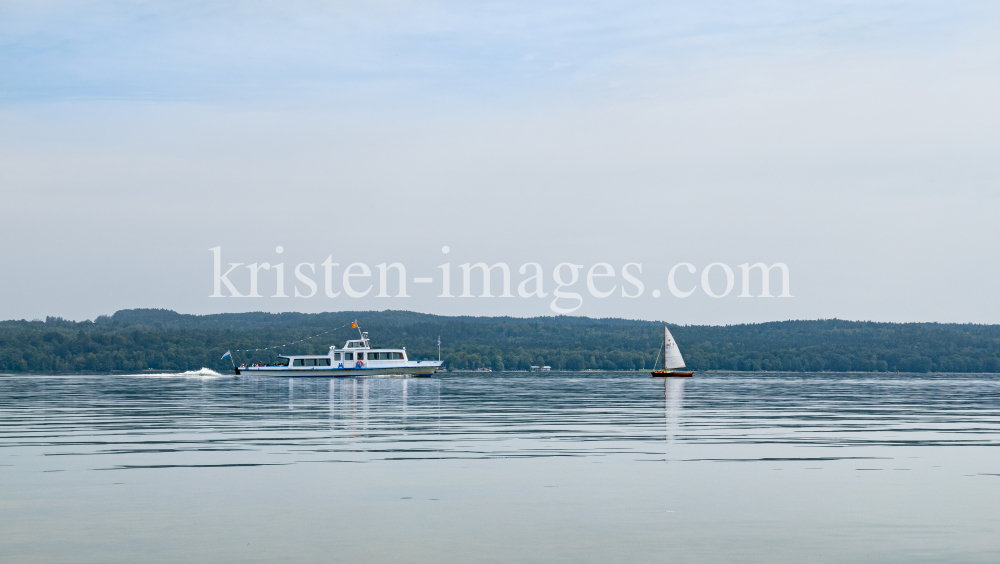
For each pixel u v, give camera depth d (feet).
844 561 67.56
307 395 316.40
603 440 143.84
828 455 123.95
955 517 81.82
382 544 71.97
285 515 82.07
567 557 68.44
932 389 447.83
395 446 133.90
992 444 139.13
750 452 127.24
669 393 357.82
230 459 117.70
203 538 73.72
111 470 107.45
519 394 337.31
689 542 72.84
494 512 83.51
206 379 547.08
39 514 82.07
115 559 67.51
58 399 278.46
